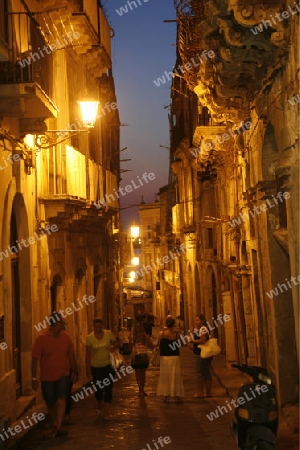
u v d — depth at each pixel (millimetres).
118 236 31562
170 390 12516
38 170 13148
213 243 21078
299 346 8328
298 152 7965
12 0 10633
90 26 16141
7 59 8422
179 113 28109
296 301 8445
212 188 20812
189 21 13500
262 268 11594
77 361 16438
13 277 11703
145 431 10102
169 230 36906
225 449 8805
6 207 10328
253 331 14000
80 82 17359
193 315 26219
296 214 8227
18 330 11836
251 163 12328
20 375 11711
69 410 10727
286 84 8484
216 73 10773
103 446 9148
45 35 13570
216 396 13352
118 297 31078
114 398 13672
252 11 8070
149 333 21547
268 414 7281
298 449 8195
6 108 9500
